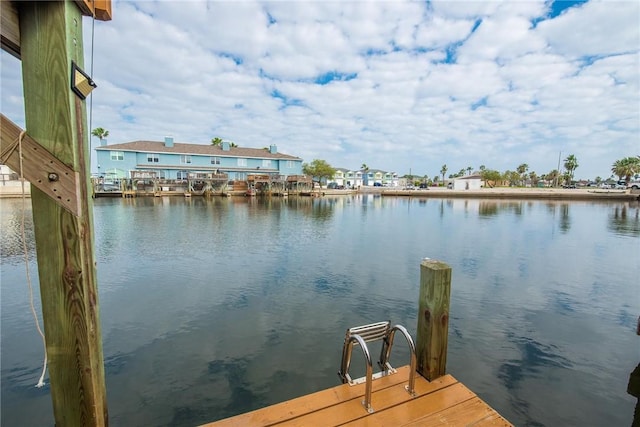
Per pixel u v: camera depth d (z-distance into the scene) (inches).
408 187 3147.1
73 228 79.4
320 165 2400.3
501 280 351.3
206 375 176.2
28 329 228.2
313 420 97.3
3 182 1310.3
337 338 218.1
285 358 193.3
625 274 376.2
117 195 1513.3
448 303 117.6
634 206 1400.1
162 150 1662.2
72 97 75.3
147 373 177.5
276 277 357.7
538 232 687.7
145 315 253.4
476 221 881.5
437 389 113.1
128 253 471.5
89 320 84.4
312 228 727.1
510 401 156.9
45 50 72.9
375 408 102.8
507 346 208.8
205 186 1701.5
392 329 126.8
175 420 143.4
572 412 149.9
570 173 3046.3
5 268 385.1
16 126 73.0
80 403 85.6
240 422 95.7
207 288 319.6
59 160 75.3
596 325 241.0
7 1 69.0
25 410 146.0
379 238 607.2
